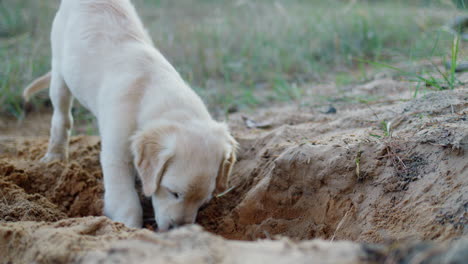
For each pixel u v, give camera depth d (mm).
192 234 1266
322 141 1578
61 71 1657
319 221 1507
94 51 1576
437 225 1377
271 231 1522
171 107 1510
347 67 2352
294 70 2430
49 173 1644
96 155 1737
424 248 1226
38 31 2783
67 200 1604
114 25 1605
